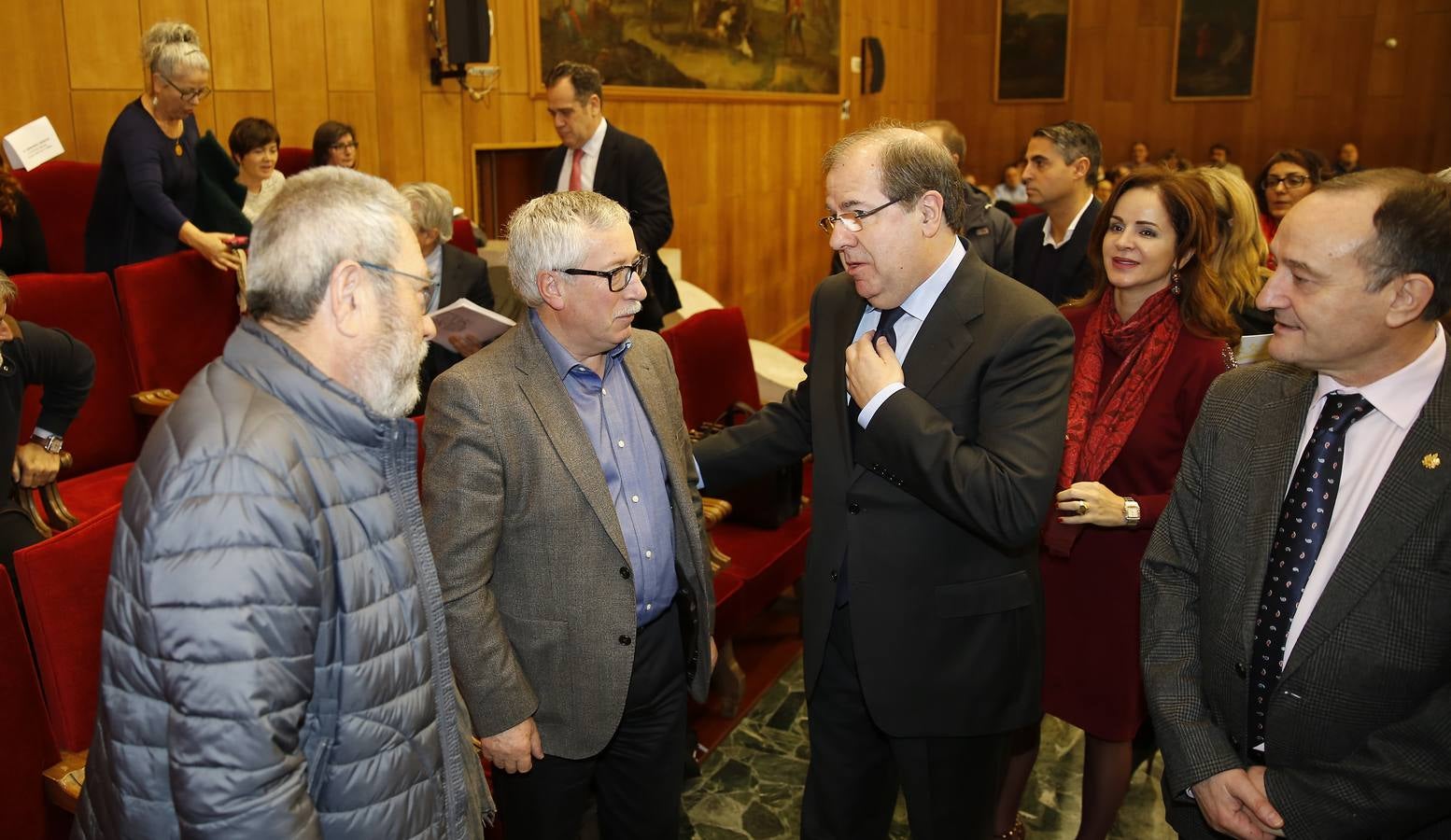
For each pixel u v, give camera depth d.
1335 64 11.80
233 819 1.03
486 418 1.64
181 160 3.62
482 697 1.63
